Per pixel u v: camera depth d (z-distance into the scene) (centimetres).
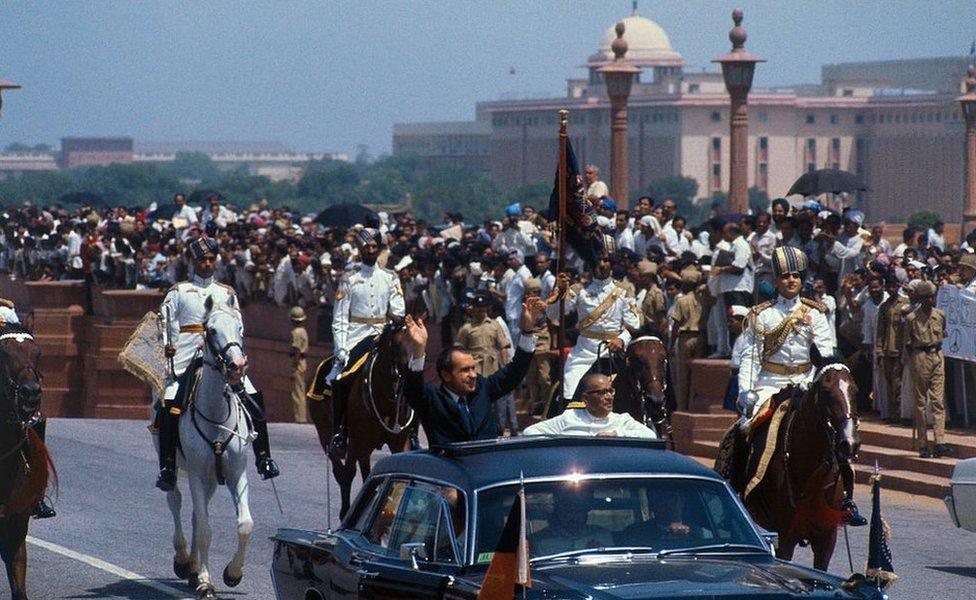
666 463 1055
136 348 1731
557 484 1023
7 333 1542
